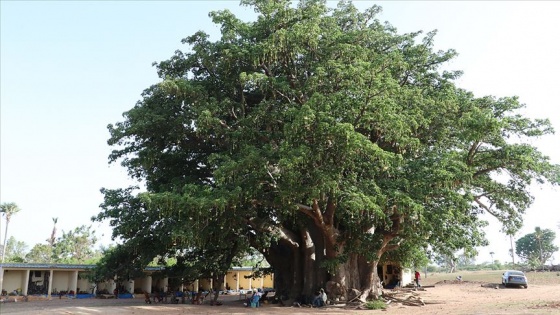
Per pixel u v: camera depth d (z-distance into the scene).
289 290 27.19
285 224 27.59
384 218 19.42
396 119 18.53
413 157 22.33
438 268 121.94
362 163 20.00
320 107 18.77
